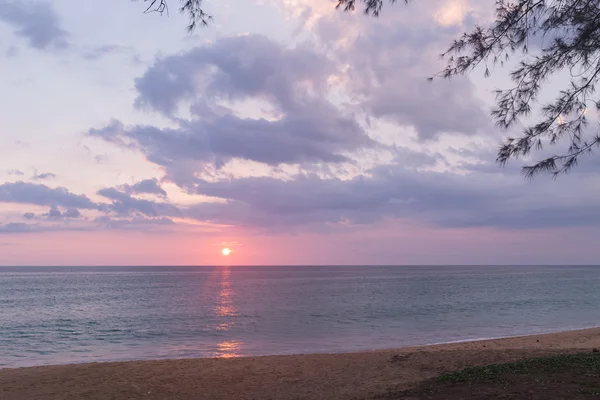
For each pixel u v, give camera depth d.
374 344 22.73
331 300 53.91
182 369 13.86
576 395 7.03
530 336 22.17
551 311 39.56
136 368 14.05
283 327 29.95
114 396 11.04
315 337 25.41
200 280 127.69
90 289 83.81
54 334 29.17
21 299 60.94
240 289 80.94
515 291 70.00
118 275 182.25
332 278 140.12
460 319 33.78
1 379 12.95
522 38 7.04
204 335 27.06
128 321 35.47
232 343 23.86
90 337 27.62
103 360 19.95
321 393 10.75
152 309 45.28
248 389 11.52
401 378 11.60
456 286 86.81
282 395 10.83
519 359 12.39
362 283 102.94
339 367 13.59
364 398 9.03
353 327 29.55
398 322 32.09
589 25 6.55
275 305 47.59
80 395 11.16
